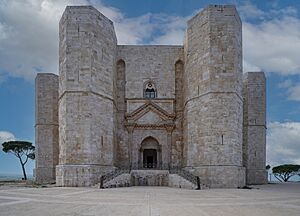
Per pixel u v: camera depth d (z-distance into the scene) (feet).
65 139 120.57
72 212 49.88
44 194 80.64
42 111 168.45
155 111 153.89
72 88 122.31
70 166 117.50
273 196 78.79
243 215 47.93
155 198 71.41
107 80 133.49
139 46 158.71
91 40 125.08
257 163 163.12
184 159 145.38
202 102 125.39
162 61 158.10
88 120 121.08
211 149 119.44
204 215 47.50
